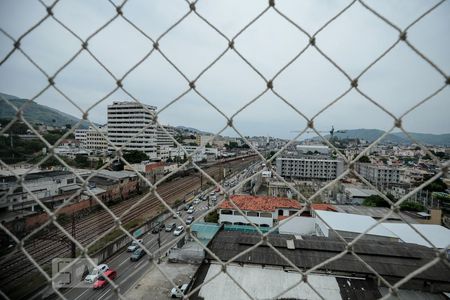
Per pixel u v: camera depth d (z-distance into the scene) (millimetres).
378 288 7344
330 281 7531
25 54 1672
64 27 1646
